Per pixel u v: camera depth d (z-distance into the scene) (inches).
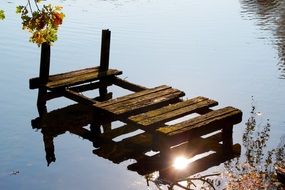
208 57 807.1
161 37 951.0
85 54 824.3
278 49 862.5
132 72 727.1
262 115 532.4
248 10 1298.0
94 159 424.8
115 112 472.4
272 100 586.6
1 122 515.5
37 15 209.5
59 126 513.7
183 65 759.7
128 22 1091.3
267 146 441.4
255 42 918.4
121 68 748.6
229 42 916.6
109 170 400.5
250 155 422.6
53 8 211.0
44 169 399.2
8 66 735.7
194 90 638.5
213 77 693.3
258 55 821.2
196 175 386.9
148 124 436.1
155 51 846.5
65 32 974.4
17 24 1034.1
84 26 1031.6
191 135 433.1
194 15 1212.5
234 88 641.6
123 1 1398.9
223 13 1248.2
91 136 486.3
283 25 1085.1
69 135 487.5
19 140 466.3
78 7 1261.1
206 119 454.0
